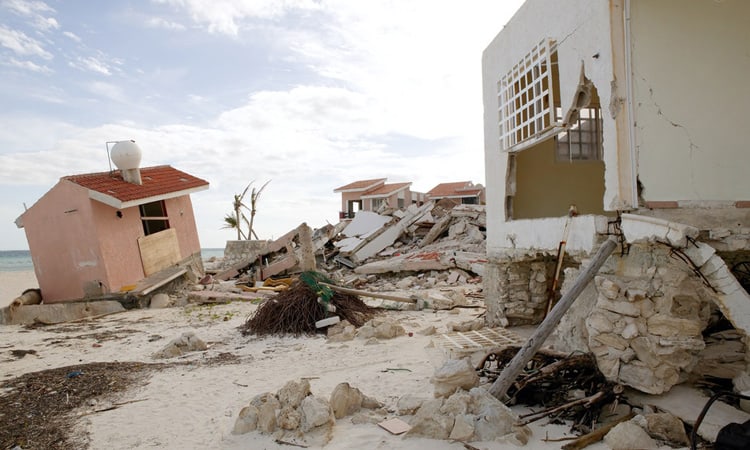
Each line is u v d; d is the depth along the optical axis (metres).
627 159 5.22
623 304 4.87
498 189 8.98
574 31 5.97
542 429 4.62
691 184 5.34
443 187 48.38
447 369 5.26
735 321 4.56
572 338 5.70
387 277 18.94
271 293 16.58
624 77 5.24
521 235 7.98
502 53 8.55
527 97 7.29
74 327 12.69
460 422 4.51
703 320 5.08
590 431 4.47
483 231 22.56
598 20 5.43
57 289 16.30
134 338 10.63
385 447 4.42
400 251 22.67
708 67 5.38
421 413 4.79
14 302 14.05
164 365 8.05
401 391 6.05
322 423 4.79
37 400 6.36
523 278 9.12
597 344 5.02
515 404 5.22
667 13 5.31
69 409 6.00
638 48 5.27
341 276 20.17
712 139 5.38
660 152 5.29
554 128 6.42
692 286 4.77
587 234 5.77
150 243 17.70
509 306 9.02
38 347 10.15
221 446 4.70
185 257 19.70
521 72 7.64
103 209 15.99
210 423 5.34
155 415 5.67
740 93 5.41
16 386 7.06
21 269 56.06
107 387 6.85
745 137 5.41
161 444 4.84
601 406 4.80
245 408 5.15
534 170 9.15
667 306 4.71
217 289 17.56
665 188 5.29
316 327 10.17
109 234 16.06
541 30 6.90
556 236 6.73
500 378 5.03
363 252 22.97
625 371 4.80
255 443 4.70
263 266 20.55
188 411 5.77
